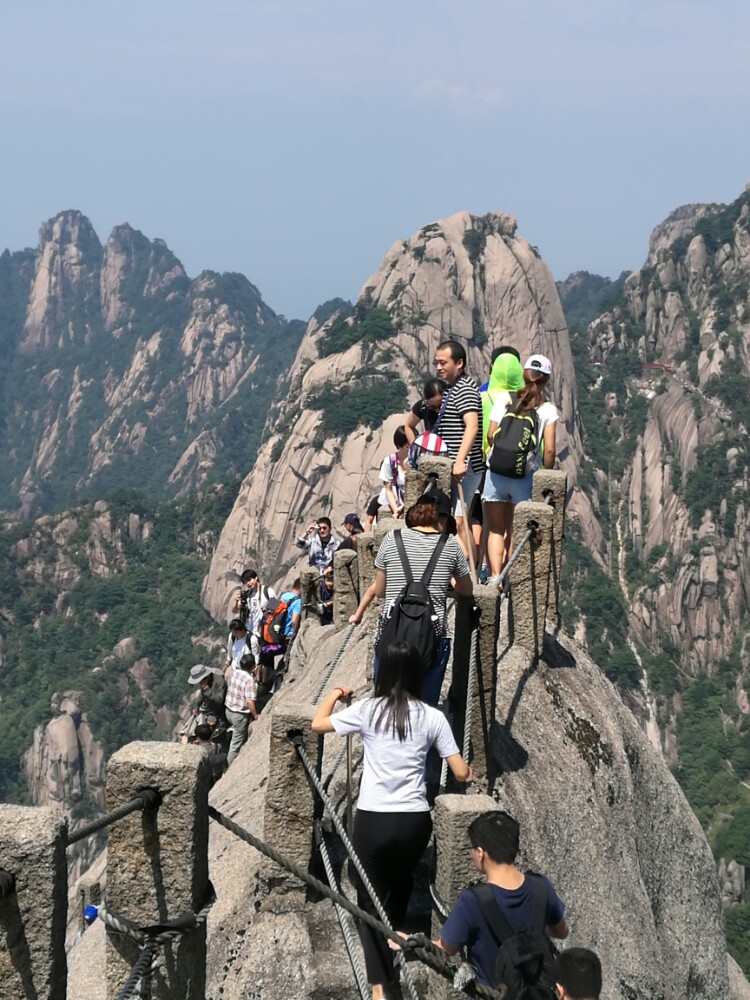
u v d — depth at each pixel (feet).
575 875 30.63
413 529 26.35
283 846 25.45
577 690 37.55
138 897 18.54
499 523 39.04
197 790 18.45
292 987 24.16
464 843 21.12
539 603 36.47
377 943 22.71
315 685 48.21
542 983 17.33
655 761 40.63
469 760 28.30
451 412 38.78
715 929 39.22
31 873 15.16
